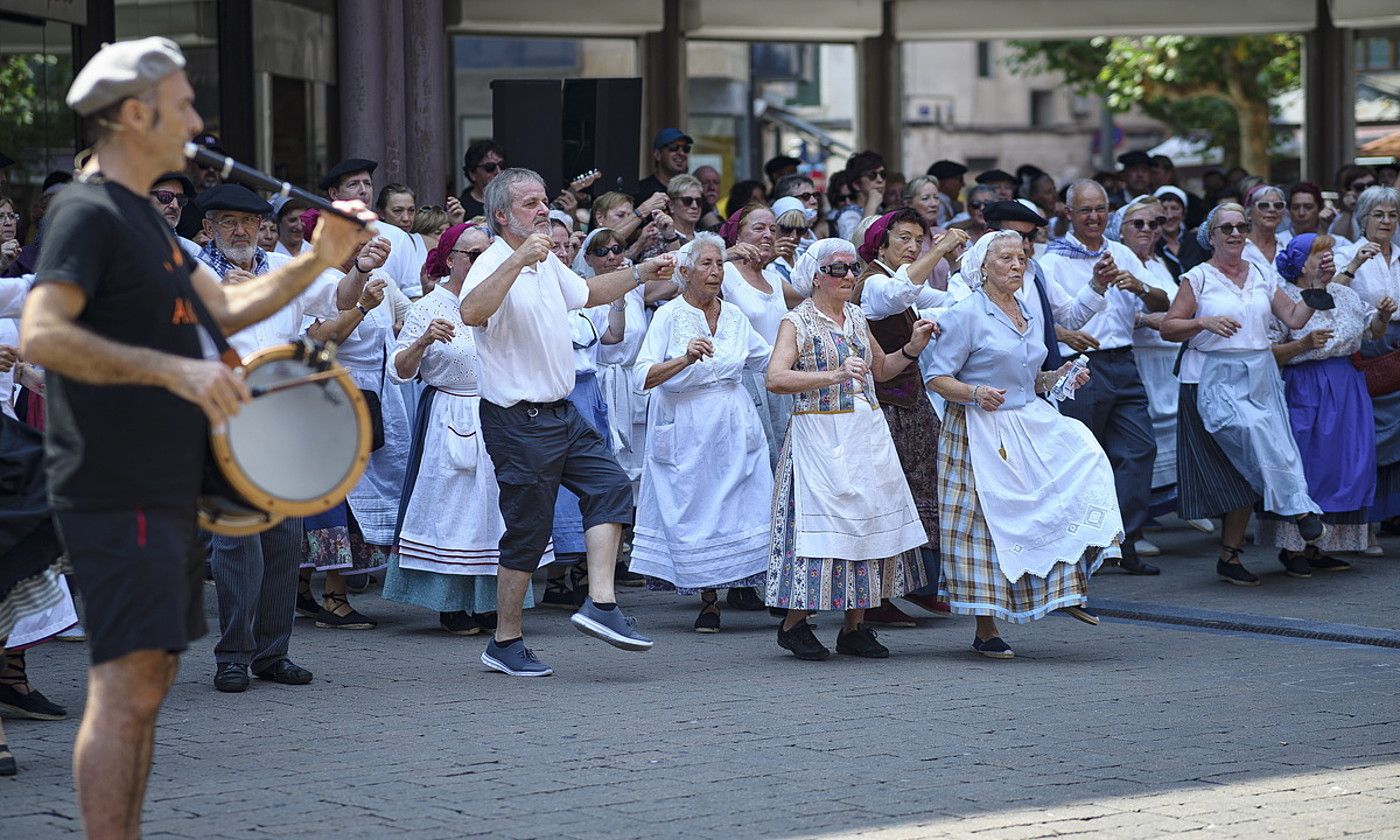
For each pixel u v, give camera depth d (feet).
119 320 18.57
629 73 81.25
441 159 61.93
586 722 29.04
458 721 29.17
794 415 34.88
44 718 29.63
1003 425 34.88
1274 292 45.44
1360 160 83.82
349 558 38.70
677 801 23.94
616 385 45.16
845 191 59.06
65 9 53.01
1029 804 23.75
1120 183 67.62
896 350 38.04
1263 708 30.14
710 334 38.40
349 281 33.73
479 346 32.83
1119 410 46.44
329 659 35.22
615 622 32.83
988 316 34.86
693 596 43.80
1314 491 45.75
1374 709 30.07
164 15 57.52
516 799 24.07
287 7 63.62
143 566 18.57
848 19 81.92
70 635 37.42
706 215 56.24
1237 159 155.33
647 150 81.41
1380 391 47.65
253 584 31.73
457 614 38.29
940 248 37.52
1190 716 29.45
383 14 60.54
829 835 22.26
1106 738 27.81
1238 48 136.15
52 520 25.77
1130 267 47.24
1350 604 41.60
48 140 52.54
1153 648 36.42
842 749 27.02
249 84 61.36
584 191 48.52
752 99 90.17
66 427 18.57
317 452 19.15
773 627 39.19
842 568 34.45
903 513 34.94
